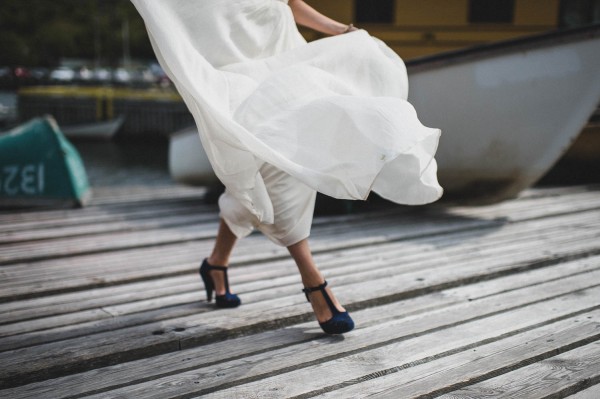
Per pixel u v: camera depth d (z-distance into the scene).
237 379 1.91
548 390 1.81
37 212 5.25
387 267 3.26
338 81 2.11
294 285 2.93
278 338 2.26
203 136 2.04
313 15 2.39
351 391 1.83
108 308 2.62
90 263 3.45
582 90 4.30
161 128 27.08
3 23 67.56
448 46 8.05
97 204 5.77
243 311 2.52
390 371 1.97
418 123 1.93
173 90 29.38
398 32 8.09
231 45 2.12
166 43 1.95
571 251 3.54
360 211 5.17
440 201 5.09
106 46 65.25
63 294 2.87
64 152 5.48
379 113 1.90
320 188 1.88
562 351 2.12
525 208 5.16
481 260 3.37
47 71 56.56
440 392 1.82
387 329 2.33
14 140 5.50
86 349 2.13
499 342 2.19
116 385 1.89
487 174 4.68
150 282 3.07
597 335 2.24
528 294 2.77
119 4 65.00
